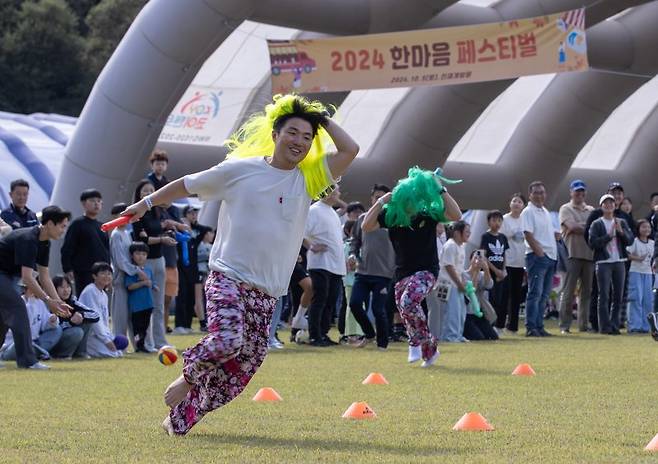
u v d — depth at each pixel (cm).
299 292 2242
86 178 2628
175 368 1552
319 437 853
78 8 8856
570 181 3819
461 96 3161
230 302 814
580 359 1667
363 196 3272
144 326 1888
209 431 889
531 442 820
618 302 2408
